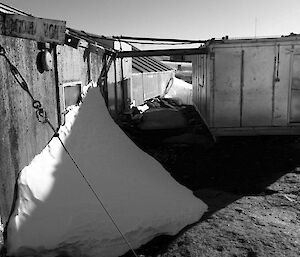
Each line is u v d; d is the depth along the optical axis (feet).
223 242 14.83
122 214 15.96
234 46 31.37
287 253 13.82
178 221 16.61
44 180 15.70
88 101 26.11
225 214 17.62
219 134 32.96
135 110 52.19
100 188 17.40
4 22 12.70
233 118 32.71
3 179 13.14
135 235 15.26
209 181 23.24
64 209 15.07
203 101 41.06
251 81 31.94
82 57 26.12
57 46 19.38
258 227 16.08
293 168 24.75
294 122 32.35
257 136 33.32
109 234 14.79
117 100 43.47
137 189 18.63
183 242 15.05
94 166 19.24
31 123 15.96
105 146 22.40
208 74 34.32
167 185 21.02
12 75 13.82
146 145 33.37
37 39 13.26
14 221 13.73
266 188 21.39
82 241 14.17
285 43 30.91
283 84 31.71
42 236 13.75
